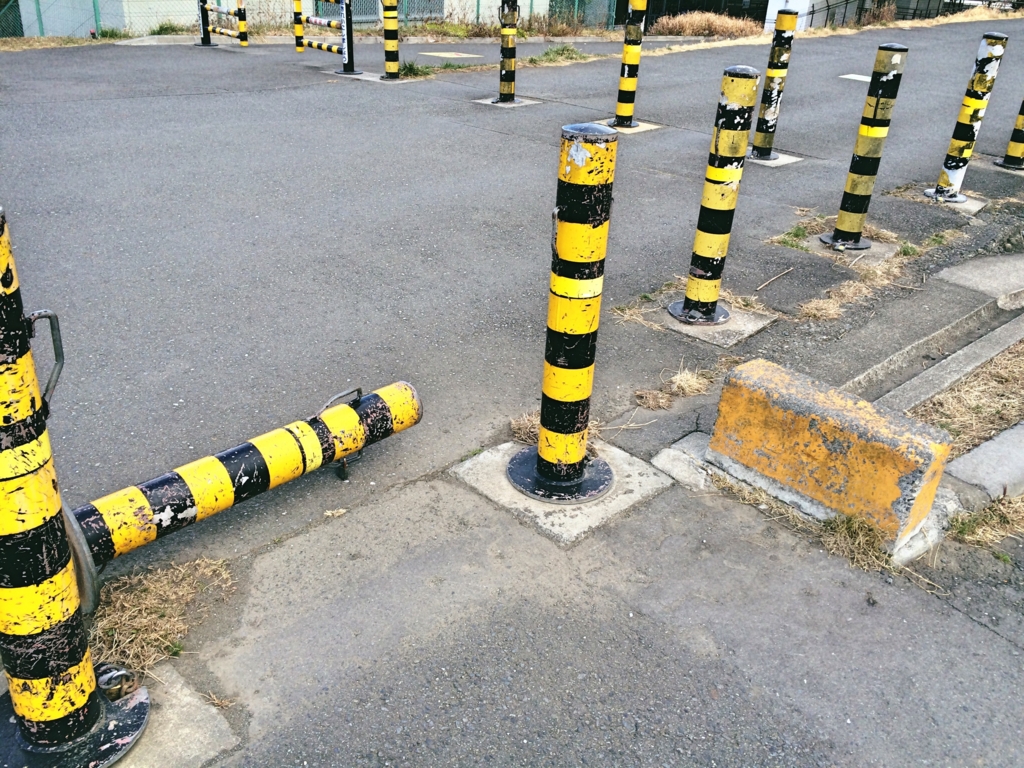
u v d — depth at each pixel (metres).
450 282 5.55
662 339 4.88
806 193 8.02
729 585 3.01
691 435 3.88
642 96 12.55
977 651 2.79
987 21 25.30
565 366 3.14
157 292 5.16
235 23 18.94
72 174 7.37
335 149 8.72
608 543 3.18
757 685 2.61
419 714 2.46
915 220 7.29
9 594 1.95
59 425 3.77
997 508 3.49
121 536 2.75
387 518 3.24
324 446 3.24
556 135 9.82
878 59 5.83
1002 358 4.87
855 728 2.48
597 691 2.56
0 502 1.85
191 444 3.69
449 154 8.77
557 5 26.00
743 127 4.53
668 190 7.87
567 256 2.94
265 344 4.60
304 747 2.35
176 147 8.44
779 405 3.30
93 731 2.29
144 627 2.67
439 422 3.92
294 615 2.78
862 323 5.22
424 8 23.31
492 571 3.01
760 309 5.33
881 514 3.12
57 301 4.96
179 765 2.27
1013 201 8.04
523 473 3.50
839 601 2.96
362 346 4.63
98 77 12.01
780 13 8.52
